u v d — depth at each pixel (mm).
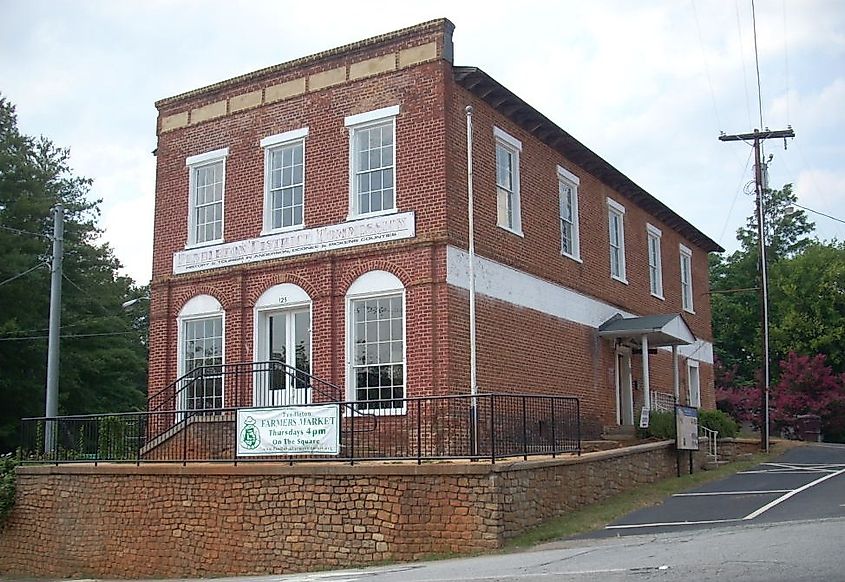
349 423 18031
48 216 37219
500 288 21141
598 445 21141
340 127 21188
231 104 23219
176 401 22641
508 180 22344
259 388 21453
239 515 16297
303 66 22000
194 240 23484
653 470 21078
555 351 23344
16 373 36312
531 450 17000
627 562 11211
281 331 21688
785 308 52500
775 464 25719
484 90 21047
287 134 22016
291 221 21828
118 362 40594
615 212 28562
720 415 27500
